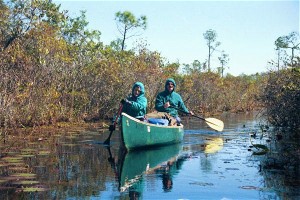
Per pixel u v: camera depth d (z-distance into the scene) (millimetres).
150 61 22422
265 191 6461
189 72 29438
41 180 7102
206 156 9797
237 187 6723
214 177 7469
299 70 12102
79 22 19875
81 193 6289
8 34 14328
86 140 12289
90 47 19344
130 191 6457
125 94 20000
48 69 15625
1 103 12836
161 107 12586
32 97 14805
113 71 19484
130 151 10469
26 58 14430
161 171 8031
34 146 10867
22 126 14445
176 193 6363
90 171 7930
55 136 13016
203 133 14953
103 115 19672
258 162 8922
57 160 9000
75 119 17547
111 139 12602
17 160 8773
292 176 7496
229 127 17219
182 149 10992
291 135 13250
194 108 26781
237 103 31109
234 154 10070
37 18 14906
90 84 19062
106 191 6434
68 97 17875
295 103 12500
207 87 28344
